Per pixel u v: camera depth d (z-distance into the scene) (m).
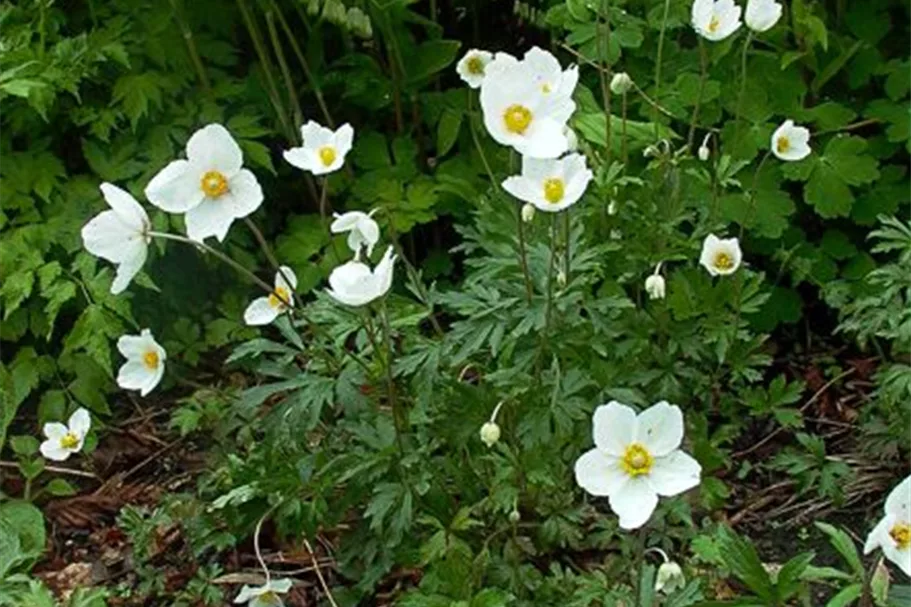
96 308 4.50
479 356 3.75
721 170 4.12
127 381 3.94
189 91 4.91
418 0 5.13
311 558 3.91
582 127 4.34
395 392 3.64
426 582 3.47
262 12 5.12
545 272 3.60
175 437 4.59
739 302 4.05
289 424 3.53
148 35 4.89
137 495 4.36
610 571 3.56
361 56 5.02
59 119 4.87
